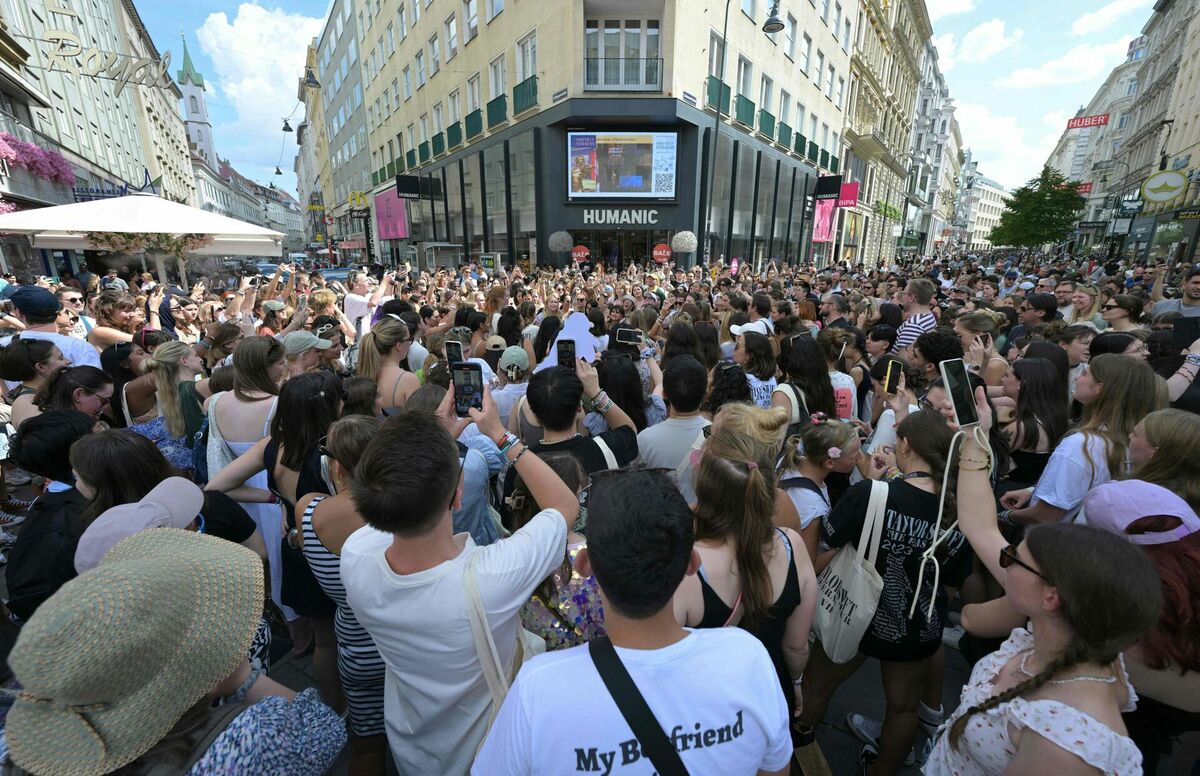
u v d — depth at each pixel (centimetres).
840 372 400
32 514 192
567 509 151
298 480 211
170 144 3969
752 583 144
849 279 1236
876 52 3319
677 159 1680
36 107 1598
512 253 2030
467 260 2408
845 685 265
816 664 204
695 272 1343
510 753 90
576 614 152
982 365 396
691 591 143
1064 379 291
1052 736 103
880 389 365
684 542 92
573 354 286
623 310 652
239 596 99
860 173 3525
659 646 94
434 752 137
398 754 144
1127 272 1526
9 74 1312
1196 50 2569
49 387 276
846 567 188
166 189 3622
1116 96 6119
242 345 270
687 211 1717
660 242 1850
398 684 139
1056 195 3781
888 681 192
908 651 180
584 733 88
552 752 88
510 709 92
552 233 1761
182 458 312
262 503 258
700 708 90
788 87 2272
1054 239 3844
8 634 155
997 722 117
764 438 186
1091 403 228
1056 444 275
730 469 145
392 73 2898
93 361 408
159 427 319
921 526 177
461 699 132
